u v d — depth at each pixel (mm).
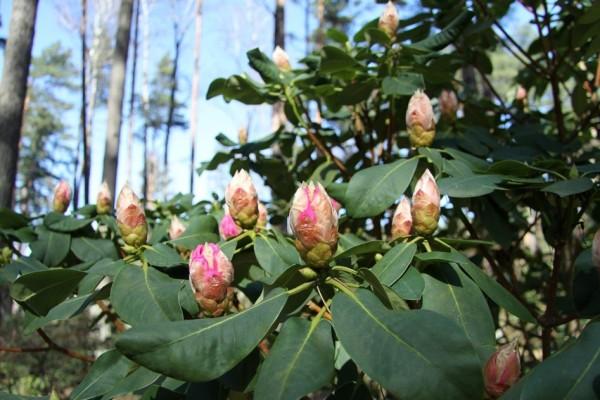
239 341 280
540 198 502
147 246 419
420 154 472
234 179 420
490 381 269
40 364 1854
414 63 613
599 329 245
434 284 361
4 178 1083
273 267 398
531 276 972
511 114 806
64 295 412
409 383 249
